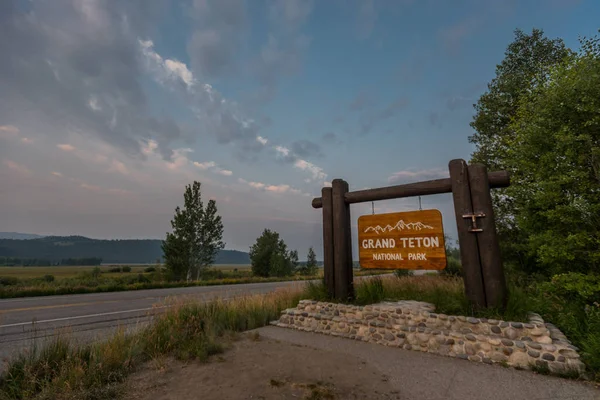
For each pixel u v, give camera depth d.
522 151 9.62
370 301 6.98
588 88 8.09
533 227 9.73
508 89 15.12
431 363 4.77
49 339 5.39
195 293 15.57
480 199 5.73
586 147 8.33
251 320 7.47
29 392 3.67
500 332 4.92
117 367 4.46
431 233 6.50
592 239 7.95
